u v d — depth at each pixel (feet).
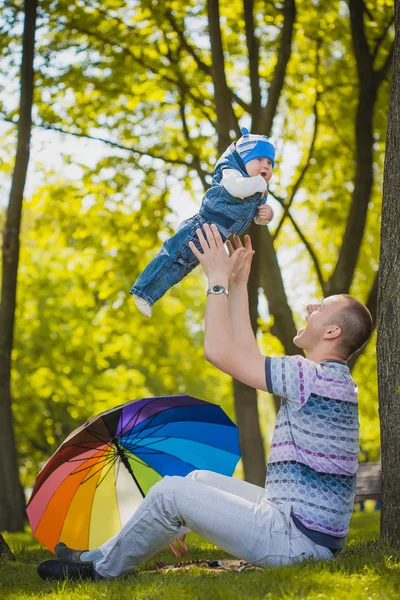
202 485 12.45
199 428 18.48
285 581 11.02
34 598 12.50
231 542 12.35
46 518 17.94
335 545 12.64
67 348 78.43
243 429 37.65
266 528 12.26
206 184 43.60
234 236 14.79
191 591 11.33
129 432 18.08
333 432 12.53
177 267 14.62
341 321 13.07
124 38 41.75
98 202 46.29
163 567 16.69
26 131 37.24
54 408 86.17
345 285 40.96
